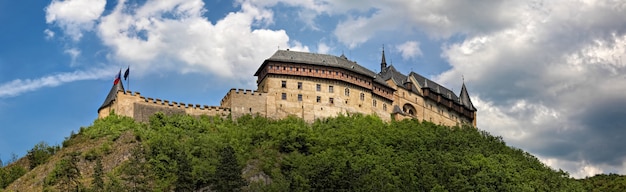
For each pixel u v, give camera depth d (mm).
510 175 140875
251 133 146625
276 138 144250
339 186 117188
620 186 176875
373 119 167875
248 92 161875
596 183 186000
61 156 137625
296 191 118125
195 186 121125
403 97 184750
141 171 120375
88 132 144875
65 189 122375
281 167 134000
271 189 120062
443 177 132125
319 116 165625
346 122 162250
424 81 197000
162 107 154250
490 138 170125
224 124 154500
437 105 194125
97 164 122000
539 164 160500
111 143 137250
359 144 146250
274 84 165250
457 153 148500
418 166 135625
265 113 161750
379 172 128375
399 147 148500
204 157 131000
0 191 129875
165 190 119562
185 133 145000
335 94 169125
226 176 116438
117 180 122000
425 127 168625
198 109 157250
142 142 135625
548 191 141250
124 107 150875
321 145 145125
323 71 169750
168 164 126250
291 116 163125
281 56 169625
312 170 127062
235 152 132375
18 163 145500
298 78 167375
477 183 133125
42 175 131750
